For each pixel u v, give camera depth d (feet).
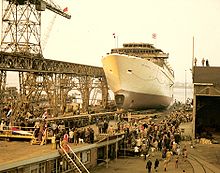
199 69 162.20
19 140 103.50
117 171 101.35
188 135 163.84
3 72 148.46
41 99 221.87
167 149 123.65
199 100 184.34
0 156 76.89
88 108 247.29
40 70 165.89
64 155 85.61
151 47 272.72
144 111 244.42
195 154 128.26
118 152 125.08
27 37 171.53
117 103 220.23
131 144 127.85
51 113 178.19
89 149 100.17
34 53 171.83
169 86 300.61
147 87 230.68
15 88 252.21
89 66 246.27
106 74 220.84
